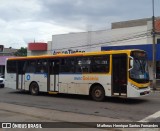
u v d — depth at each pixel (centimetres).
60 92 2083
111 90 1791
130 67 1712
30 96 2200
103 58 1836
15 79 2433
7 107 1559
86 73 1923
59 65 2092
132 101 1838
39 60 2244
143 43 3650
